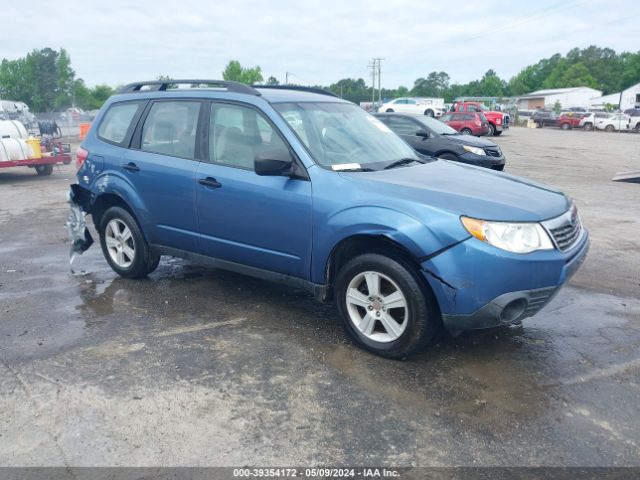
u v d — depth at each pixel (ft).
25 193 39.29
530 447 10.01
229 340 14.38
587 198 36.09
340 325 15.34
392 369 12.83
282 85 18.88
